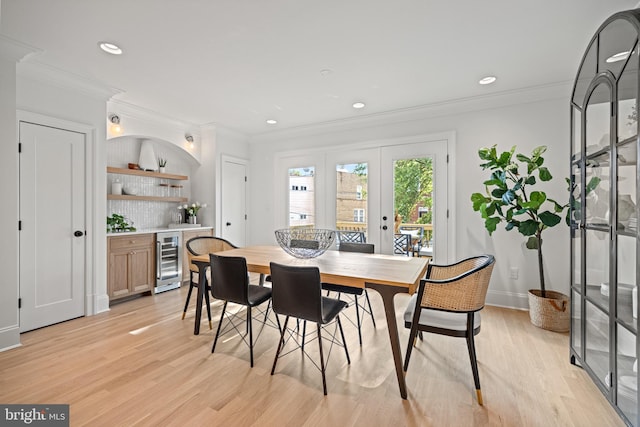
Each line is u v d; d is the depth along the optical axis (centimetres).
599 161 176
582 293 196
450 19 197
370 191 412
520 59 250
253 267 234
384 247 403
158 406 167
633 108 142
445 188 362
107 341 247
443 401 173
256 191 515
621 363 153
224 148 475
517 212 278
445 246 362
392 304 179
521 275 324
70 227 292
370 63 257
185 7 185
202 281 260
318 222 454
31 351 229
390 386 187
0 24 202
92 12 190
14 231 234
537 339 251
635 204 141
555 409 166
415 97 334
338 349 235
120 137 374
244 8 186
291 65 261
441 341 248
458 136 353
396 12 190
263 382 190
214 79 289
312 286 179
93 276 309
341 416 160
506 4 183
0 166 226
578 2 180
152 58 249
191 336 257
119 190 388
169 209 462
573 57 247
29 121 261
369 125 411
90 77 285
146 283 371
